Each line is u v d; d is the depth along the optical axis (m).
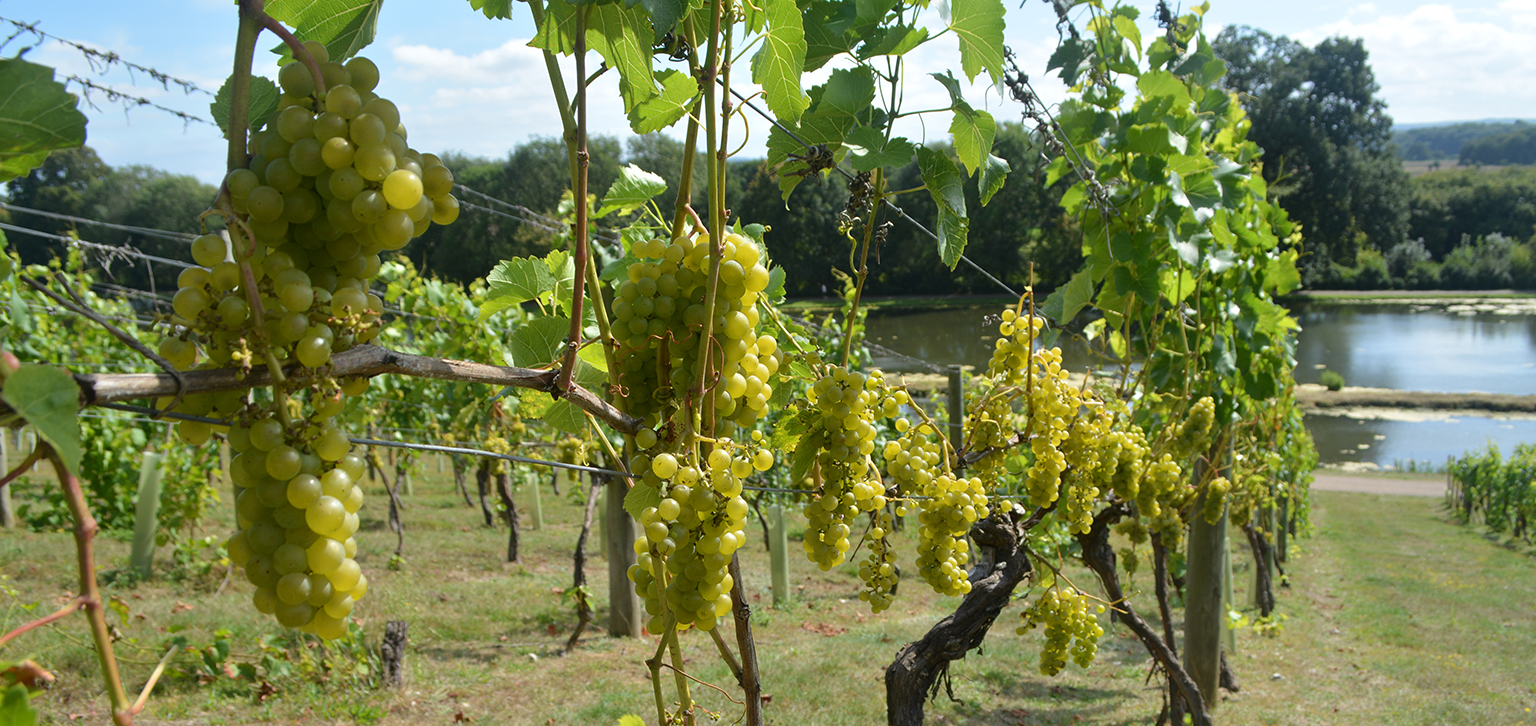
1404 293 59.28
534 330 1.57
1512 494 14.56
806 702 5.86
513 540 10.09
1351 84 53.75
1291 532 13.48
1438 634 8.62
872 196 1.76
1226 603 6.93
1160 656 4.32
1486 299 56.81
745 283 1.27
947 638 2.74
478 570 9.78
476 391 9.23
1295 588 10.59
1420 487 19.53
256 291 0.81
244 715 5.30
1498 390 30.47
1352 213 56.09
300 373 0.84
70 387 0.66
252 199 0.82
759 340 1.42
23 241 21.50
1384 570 11.72
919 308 45.22
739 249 1.27
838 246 30.86
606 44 1.32
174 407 0.80
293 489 0.80
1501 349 38.59
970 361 30.58
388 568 9.49
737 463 1.22
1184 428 4.08
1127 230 4.15
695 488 1.20
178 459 8.28
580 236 1.14
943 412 9.39
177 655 5.75
